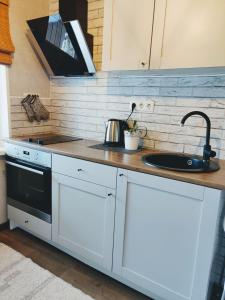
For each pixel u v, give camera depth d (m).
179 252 1.40
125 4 1.62
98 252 1.75
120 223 1.58
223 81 1.66
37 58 2.42
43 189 1.98
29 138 2.24
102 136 2.31
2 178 2.31
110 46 1.73
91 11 2.15
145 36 1.57
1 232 2.33
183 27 1.43
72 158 1.75
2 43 2.05
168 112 1.92
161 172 1.37
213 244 1.27
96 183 1.65
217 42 1.34
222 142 1.71
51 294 1.60
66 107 2.53
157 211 1.43
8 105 2.22
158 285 1.50
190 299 1.39
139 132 2.03
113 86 2.17
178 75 1.83
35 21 2.04
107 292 1.67
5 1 2.05
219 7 1.31
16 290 1.62
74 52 2.05
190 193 1.29
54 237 1.99
